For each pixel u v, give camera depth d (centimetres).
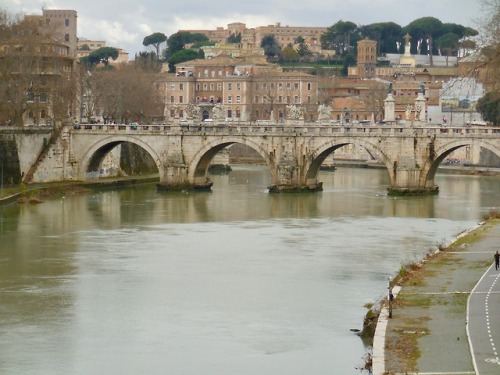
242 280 11681
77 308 10419
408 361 7644
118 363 8656
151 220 16738
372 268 12300
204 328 9644
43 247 13912
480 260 11594
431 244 14050
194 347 9062
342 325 9644
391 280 10706
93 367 8569
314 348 8919
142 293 11062
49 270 12312
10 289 11269
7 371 8475
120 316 10106
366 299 10662
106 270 12306
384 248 13750
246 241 14450
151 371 8450
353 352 8781
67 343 9212
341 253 13375
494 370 7388
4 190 19225
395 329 8488
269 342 9150
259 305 10481
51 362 8700
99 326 9750
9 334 9488
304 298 10750
